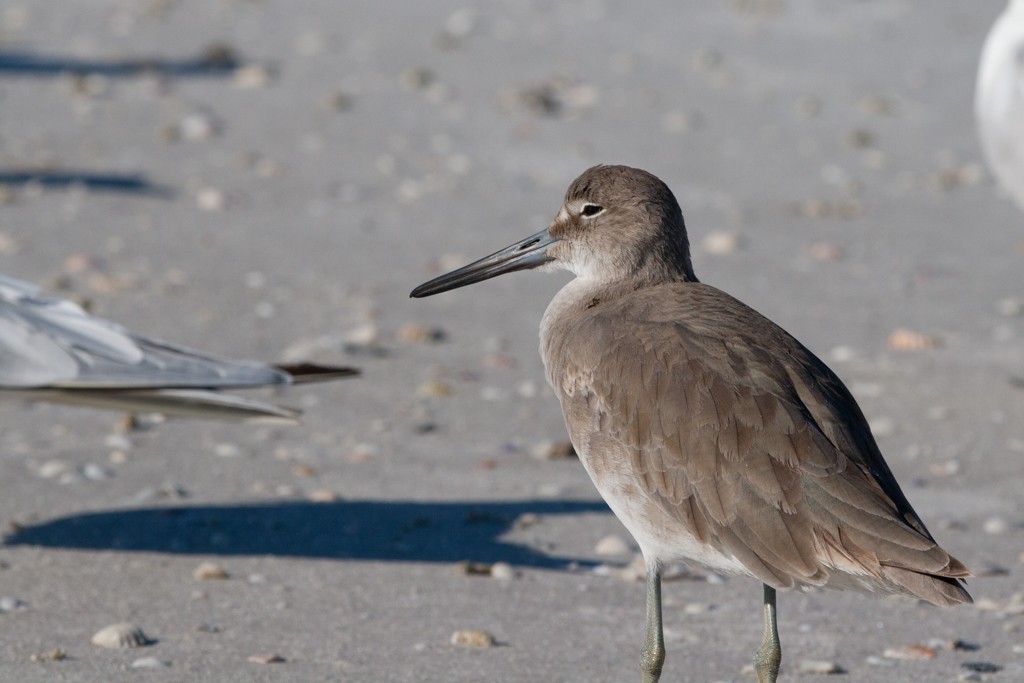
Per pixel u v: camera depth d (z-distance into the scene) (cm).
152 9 3019
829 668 859
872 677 852
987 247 1866
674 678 848
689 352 782
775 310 1603
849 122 2436
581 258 912
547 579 996
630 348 800
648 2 3241
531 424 1294
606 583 994
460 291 1673
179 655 862
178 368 1020
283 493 1131
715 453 749
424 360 1442
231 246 1770
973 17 3117
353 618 924
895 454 1240
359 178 2077
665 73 2689
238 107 2384
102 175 2022
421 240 1827
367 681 829
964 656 885
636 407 781
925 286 1706
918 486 1172
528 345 1498
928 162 2244
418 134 2291
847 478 725
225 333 1477
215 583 974
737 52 2844
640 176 904
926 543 695
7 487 1121
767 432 741
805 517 722
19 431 1245
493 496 1137
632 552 1045
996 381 1414
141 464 1180
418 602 952
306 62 2675
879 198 2070
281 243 1792
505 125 2347
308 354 1430
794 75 2698
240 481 1152
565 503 1129
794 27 3042
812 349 1489
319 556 1023
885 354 1483
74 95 2394
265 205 1944
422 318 1562
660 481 766
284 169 2095
